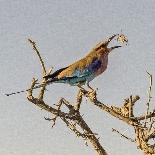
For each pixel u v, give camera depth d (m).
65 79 16.05
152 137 13.39
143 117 13.14
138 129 13.54
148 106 12.84
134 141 13.60
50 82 15.45
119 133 13.63
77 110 15.70
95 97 13.60
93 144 15.87
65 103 15.70
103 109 13.67
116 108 13.61
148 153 13.40
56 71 16.11
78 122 15.78
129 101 13.23
